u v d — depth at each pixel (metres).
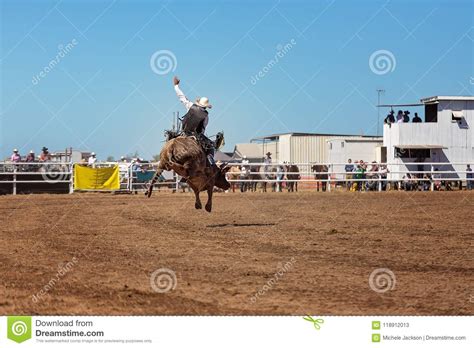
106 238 14.47
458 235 14.94
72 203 26.08
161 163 15.86
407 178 40.91
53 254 12.12
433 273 10.21
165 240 14.12
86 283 9.47
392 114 46.97
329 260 11.42
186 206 24.27
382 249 12.73
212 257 11.75
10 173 33.97
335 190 38.31
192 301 8.45
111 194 34.34
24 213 21.00
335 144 53.69
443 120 45.41
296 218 19.20
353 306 8.17
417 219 18.83
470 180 39.09
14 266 10.81
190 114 16.25
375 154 53.41
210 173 16.61
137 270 10.46
